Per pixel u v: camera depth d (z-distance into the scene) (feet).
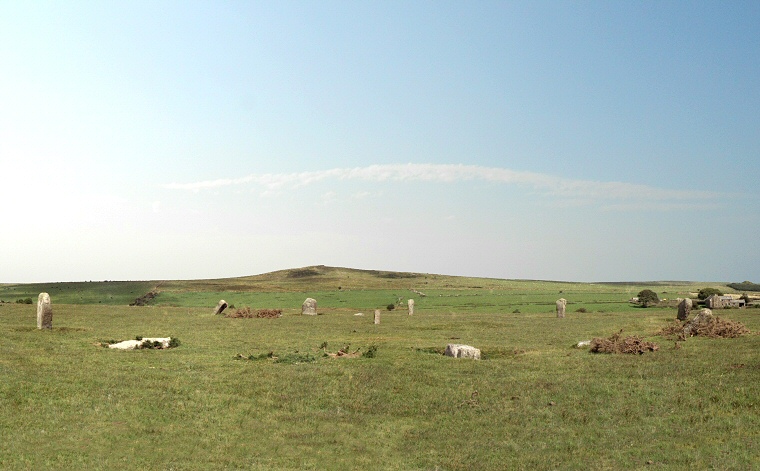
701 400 77.15
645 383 85.81
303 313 224.74
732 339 119.96
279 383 90.89
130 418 74.08
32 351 106.93
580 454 63.36
